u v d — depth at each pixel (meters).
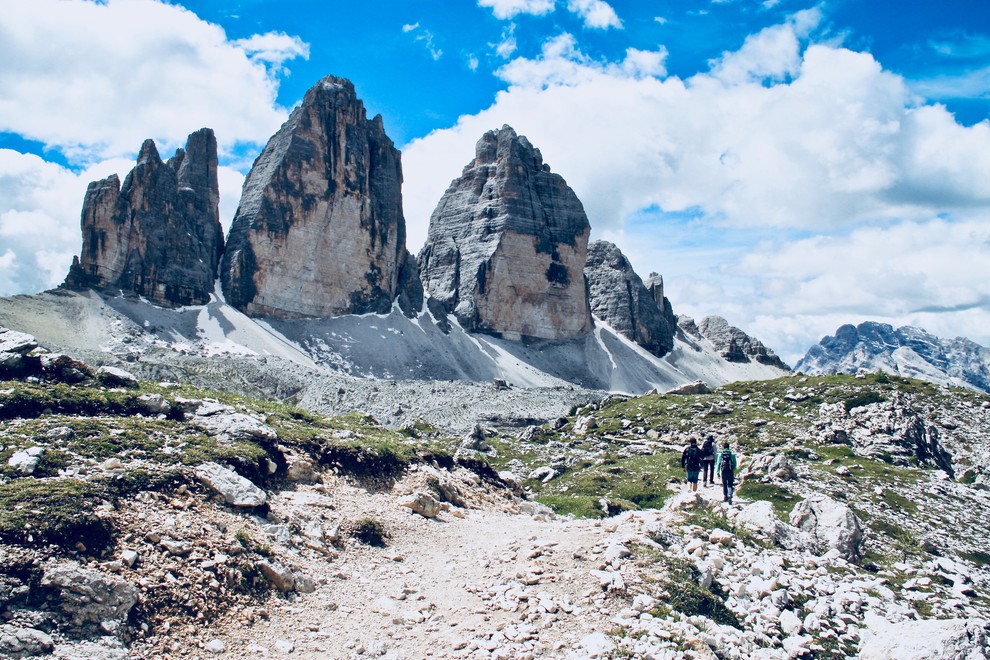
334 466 32.44
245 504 24.83
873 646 22.00
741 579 25.66
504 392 149.00
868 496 51.81
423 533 28.67
